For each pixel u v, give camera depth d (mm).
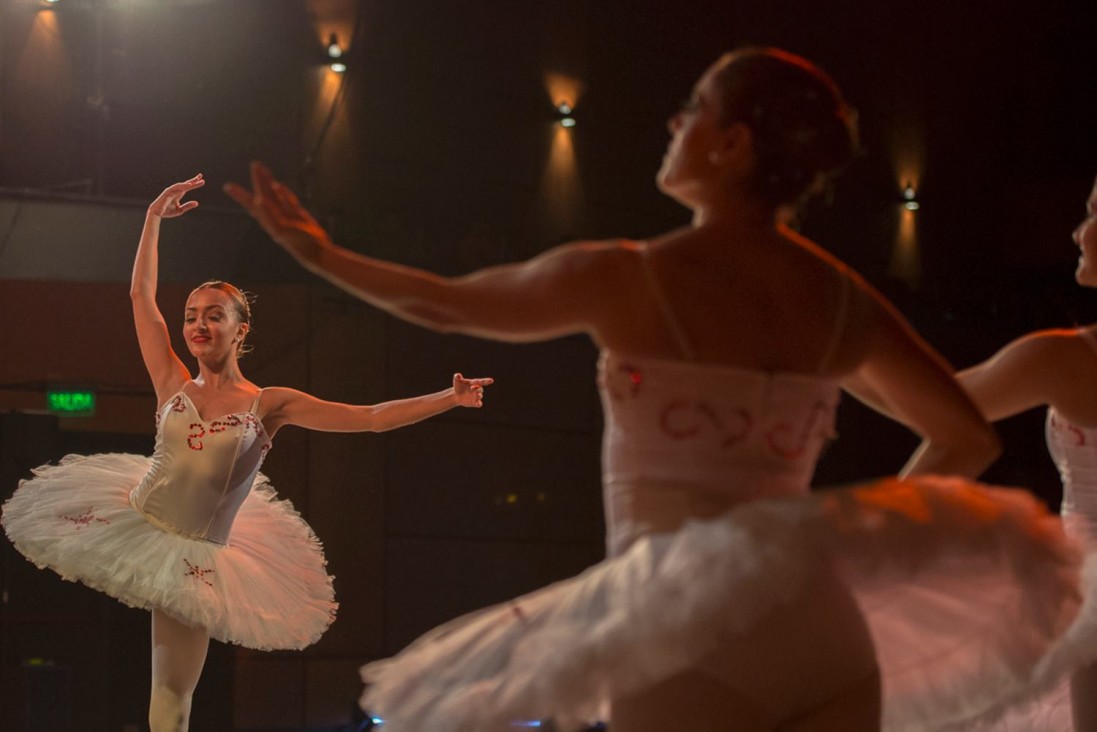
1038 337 3168
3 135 10398
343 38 12375
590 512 13555
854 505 2008
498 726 2090
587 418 13672
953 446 2299
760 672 1991
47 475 5172
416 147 12773
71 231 10180
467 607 12477
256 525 5285
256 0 11852
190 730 10680
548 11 13914
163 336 5238
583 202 14039
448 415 12586
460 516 12555
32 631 9875
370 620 11789
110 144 11008
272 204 2117
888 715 2455
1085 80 16469
